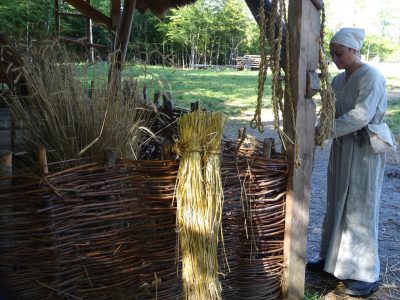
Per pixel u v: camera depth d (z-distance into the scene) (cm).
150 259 248
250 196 268
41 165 212
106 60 304
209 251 240
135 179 236
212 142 236
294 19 259
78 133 246
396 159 757
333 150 323
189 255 238
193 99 1264
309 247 410
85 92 261
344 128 294
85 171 224
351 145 308
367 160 305
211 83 1709
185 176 234
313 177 661
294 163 272
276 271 288
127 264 244
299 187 278
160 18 637
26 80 257
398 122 1054
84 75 272
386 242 432
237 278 280
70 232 226
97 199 231
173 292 261
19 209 216
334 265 322
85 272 234
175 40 2258
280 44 251
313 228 457
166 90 340
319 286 335
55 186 216
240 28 2777
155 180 240
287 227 281
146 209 241
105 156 228
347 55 306
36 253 222
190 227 236
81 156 243
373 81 296
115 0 541
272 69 254
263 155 270
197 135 234
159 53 348
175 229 245
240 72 2473
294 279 291
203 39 2602
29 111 252
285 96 270
